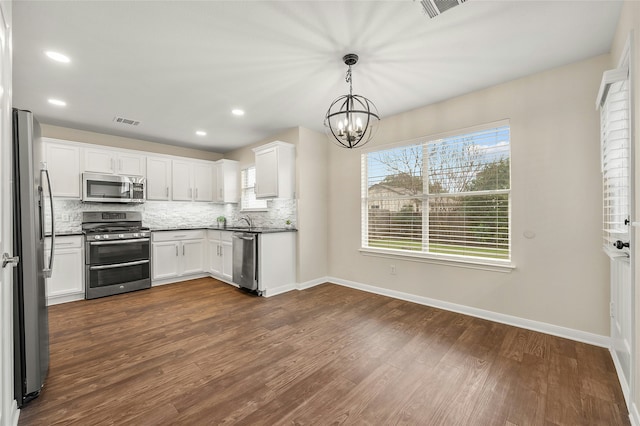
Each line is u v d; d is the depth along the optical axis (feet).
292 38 6.79
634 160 4.82
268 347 7.67
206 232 16.42
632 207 4.85
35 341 5.47
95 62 7.66
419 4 5.70
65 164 12.50
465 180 10.15
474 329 8.73
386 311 10.37
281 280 13.06
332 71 8.32
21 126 5.36
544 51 7.38
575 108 7.91
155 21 6.11
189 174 16.57
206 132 14.29
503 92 9.14
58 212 12.98
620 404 5.32
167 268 14.73
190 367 6.68
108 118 12.03
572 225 7.97
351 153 13.62
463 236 10.19
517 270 8.91
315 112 11.64
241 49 7.20
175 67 8.01
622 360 5.96
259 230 12.91
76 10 5.69
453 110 10.28
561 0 5.57
